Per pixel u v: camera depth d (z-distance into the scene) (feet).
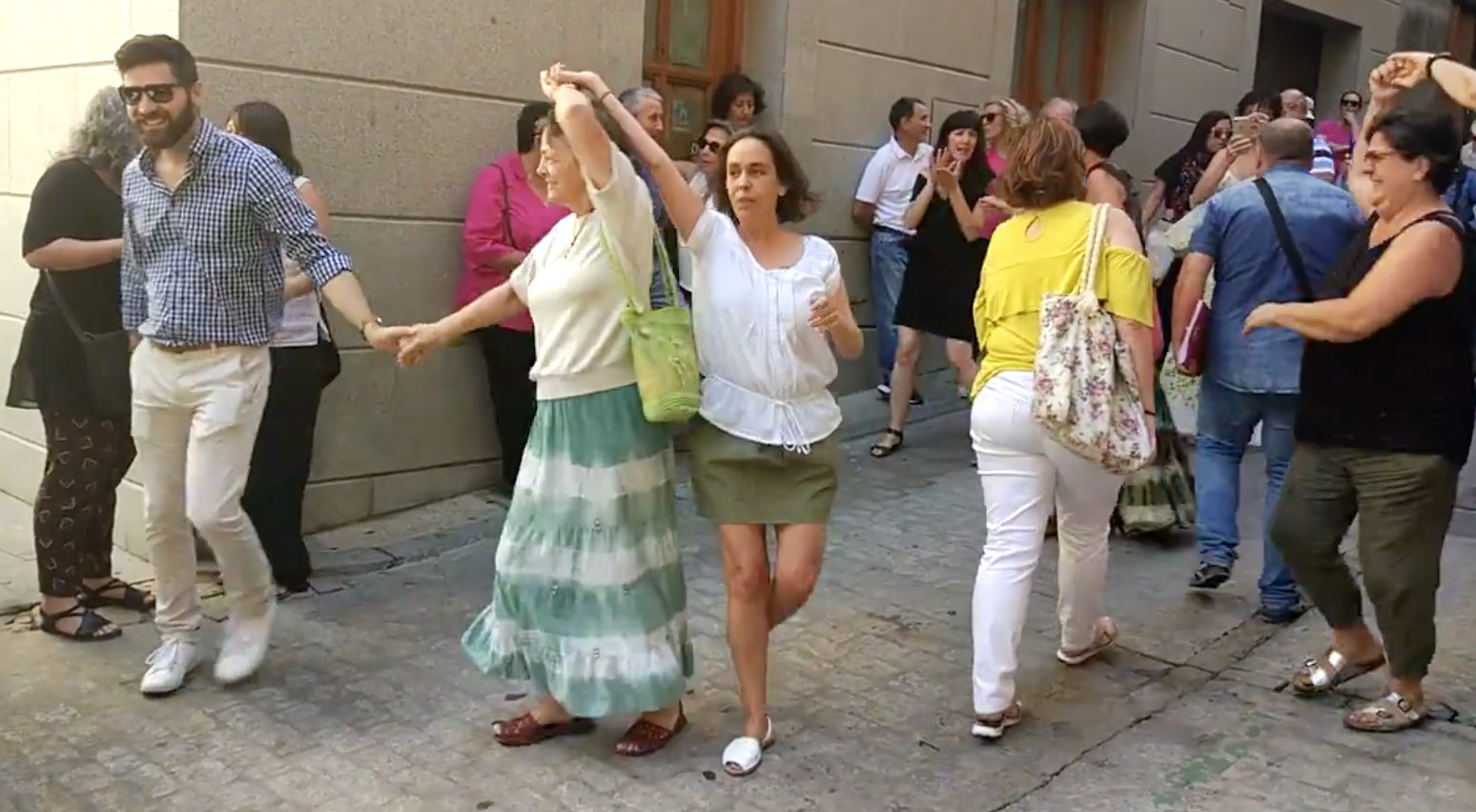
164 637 13.41
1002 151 20.34
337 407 17.80
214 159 12.23
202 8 15.78
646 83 22.82
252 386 12.75
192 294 12.34
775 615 11.90
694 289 11.54
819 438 11.59
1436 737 12.62
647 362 11.05
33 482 19.15
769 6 24.02
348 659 14.10
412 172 18.07
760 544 11.72
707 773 11.80
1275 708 13.38
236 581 13.24
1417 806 11.33
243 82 16.24
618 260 11.05
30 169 18.58
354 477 18.13
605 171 10.67
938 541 18.54
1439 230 11.52
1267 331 15.15
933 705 13.38
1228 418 16.01
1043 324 11.89
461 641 14.32
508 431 19.07
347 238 17.53
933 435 24.38
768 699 13.37
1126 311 11.95
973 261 21.56
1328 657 13.58
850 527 19.04
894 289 25.52
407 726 12.60
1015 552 12.41
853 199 25.81
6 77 18.85
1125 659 14.65
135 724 12.50
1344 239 14.92
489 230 18.26
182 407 12.63
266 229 12.49
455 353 19.02
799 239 11.85
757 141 11.49
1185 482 18.56
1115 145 17.47
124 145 14.01
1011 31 29.30
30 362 14.23
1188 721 13.10
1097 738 12.70
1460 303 11.78
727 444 11.48
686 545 17.99
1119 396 11.92
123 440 14.66
